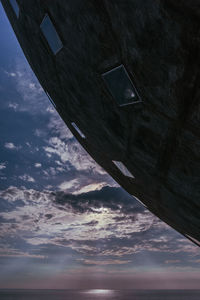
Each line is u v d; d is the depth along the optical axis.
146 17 3.76
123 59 4.59
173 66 3.92
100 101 6.05
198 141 4.58
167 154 5.46
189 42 3.59
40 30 6.22
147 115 5.07
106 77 5.23
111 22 4.28
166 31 3.70
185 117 4.39
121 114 5.75
